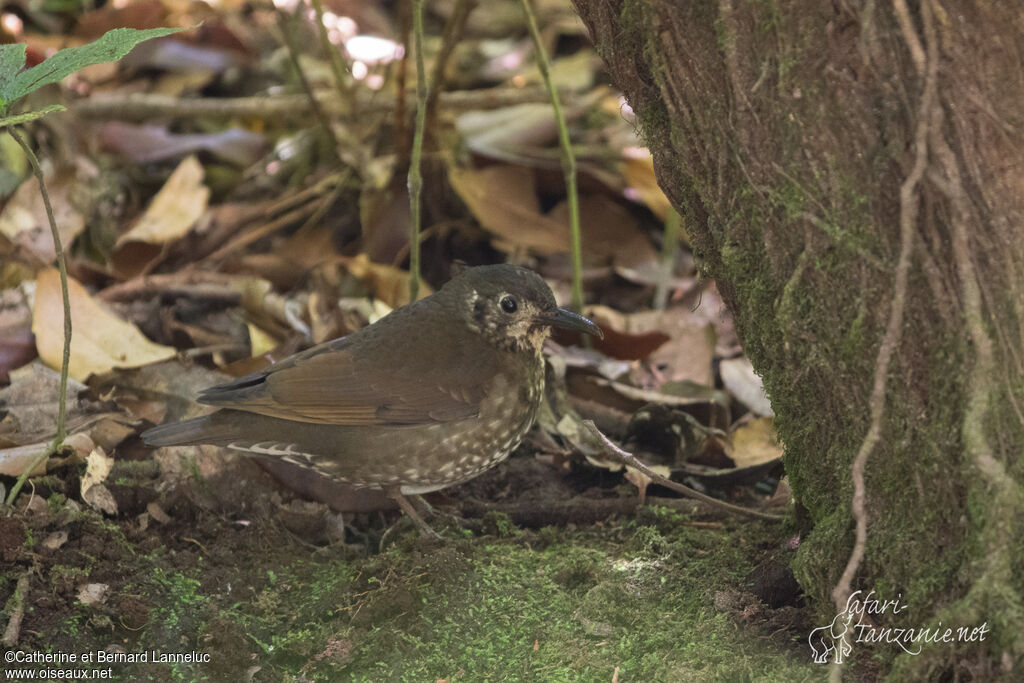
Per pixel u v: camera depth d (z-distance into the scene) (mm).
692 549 8516
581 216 13148
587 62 16500
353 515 9422
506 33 17984
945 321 5938
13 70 7023
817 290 6359
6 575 7734
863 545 5812
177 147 14305
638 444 10164
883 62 5777
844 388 6461
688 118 6617
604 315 11672
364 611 7836
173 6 14867
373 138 14297
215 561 8508
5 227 11789
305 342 10977
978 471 5789
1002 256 5762
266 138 15031
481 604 7848
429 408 8484
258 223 13867
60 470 8812
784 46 5961
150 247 12406
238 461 9344
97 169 13852
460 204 13602
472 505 9430
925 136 5613
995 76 5641
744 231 6641
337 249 13375
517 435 8930
